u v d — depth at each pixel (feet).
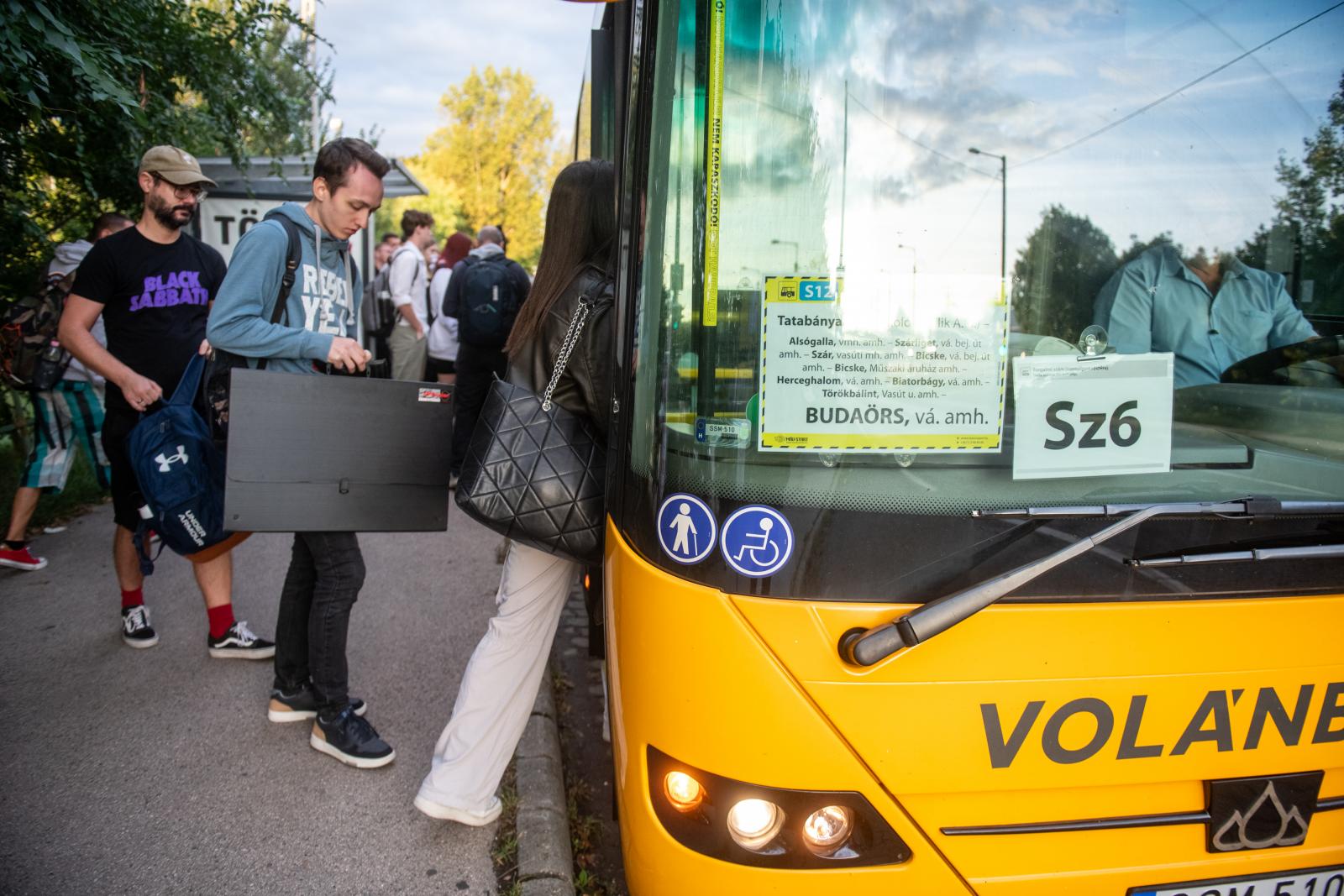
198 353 11.57
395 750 11.18
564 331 7.79
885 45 6.04
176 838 9.35
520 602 9.05
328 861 9.12
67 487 21.07
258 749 11.05
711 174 5.98
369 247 30.99
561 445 7.65
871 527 5.80
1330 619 6.06
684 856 6.00
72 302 12.27
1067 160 6.20
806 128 6.01
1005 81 6.13
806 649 5.78
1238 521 5.88
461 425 23.44
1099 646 5.82
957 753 5.79
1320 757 6.16
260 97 20.25
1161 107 6.28
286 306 9.94
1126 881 6.04
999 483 5.96
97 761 10.69
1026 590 5.77
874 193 6.05
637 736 6.26
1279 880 6.19
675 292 6.03
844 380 5.94
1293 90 6.42
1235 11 6.30
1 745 10.99
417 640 14.58
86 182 18.22
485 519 7.57
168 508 10.98
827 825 5.86
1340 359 6.42
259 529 9.09
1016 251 6.14
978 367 6.01
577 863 9.73
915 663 5.74
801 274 5.98
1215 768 6.03
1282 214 6.43
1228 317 6.33
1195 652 5.90
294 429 9.11
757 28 5.97
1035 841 5.95
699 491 5.91
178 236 13.02
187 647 13.79
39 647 13.73
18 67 12.79
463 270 23.09
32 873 8.71
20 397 18.71
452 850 9.35
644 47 6.22
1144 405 6.15
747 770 5.81
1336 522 5.98
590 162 8.17
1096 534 5.63
